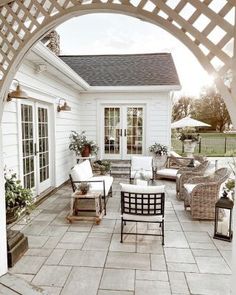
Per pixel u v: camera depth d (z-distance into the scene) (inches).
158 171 274.2
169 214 168.9
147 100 315.0
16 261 108.7
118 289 91.0
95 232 140.4
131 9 66.8
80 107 323.3
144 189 120.3
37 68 181.2
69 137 279.0
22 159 169.6
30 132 189.3
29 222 154.8
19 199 112.3
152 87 296.7
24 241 117.1
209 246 123.6
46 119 221.9
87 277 98.0
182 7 60.6
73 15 74.5
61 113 250.5
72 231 141.7
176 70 345.7
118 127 326.3
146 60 379.2
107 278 97.3
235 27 55.2
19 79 159.8
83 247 122.6
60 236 135.1
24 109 178.5
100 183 191.2
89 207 181.0
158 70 346.9
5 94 92.7
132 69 354.0
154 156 314.2
